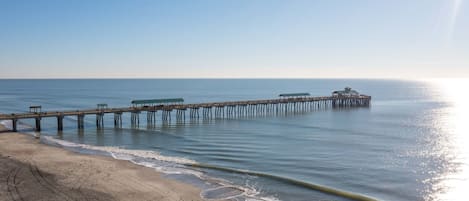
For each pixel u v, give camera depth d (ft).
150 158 123.65
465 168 117.39
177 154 131.44
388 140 167.53
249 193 87.81
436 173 111.14
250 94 595.06
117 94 601.62
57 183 89.61
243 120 241.76
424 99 482.28
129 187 89.10
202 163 116.47
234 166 114.83
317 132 189.67
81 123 196.24
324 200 84.64
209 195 85.51
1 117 170.81
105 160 116.57
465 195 92.12
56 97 514.27
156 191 86.89
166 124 221.25
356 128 206.28
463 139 173.06
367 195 90.38
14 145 138.51
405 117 265.95
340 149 144.25
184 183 94.17
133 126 211.20
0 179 90.48
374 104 388.78
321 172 110.01
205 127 207.10
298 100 301.02
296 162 121.70
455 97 529.86
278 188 92.17
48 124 216.54
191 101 437.17
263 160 123.54
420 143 161.07
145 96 544.62
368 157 130.93
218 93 630.74
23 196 79.51
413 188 96.99
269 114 281.95
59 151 129.49
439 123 234.17
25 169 100.53
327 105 361.92
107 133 181.88
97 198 80.48
